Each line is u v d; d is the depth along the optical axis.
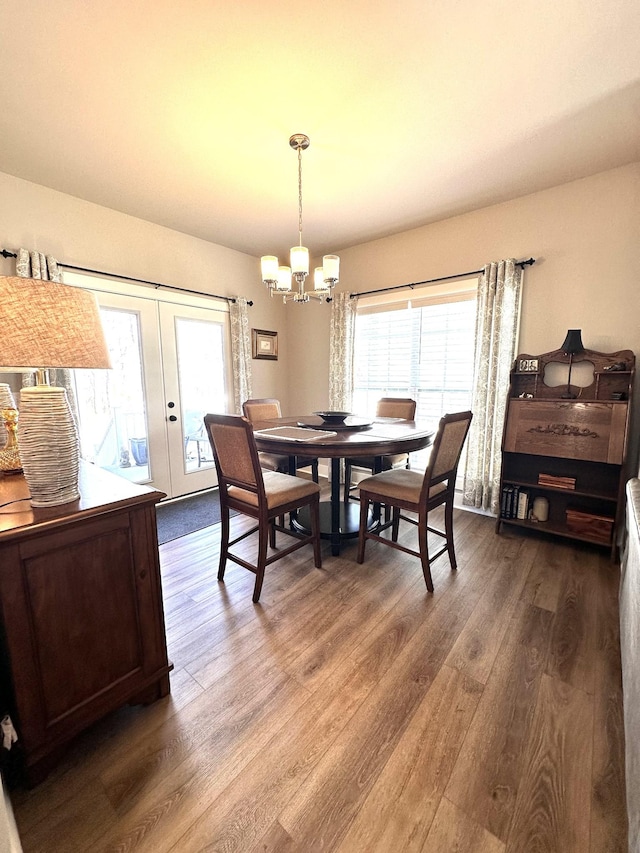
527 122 1.97
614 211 2.43
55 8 1.32
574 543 2.57
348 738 1.18
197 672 1.44
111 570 1.14
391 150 2.21
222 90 1.72
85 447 2.97
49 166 2.34
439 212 3.03
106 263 2.94
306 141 2.10
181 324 3.50
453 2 1.32
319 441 2.01
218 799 1.01
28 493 1.17
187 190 2.65
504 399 2.88
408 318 3.52
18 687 0.96
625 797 0.99
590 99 1.80
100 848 0.90
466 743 1.16
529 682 1.39
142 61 1.55
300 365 4.52
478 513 3.15
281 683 1.39
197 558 2.40
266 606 1.87
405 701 1.31
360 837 0.92
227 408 3.94
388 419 2.92
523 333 2.85
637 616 1.11
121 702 1.19
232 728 1.21
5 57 1.51
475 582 2.08
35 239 2.57
